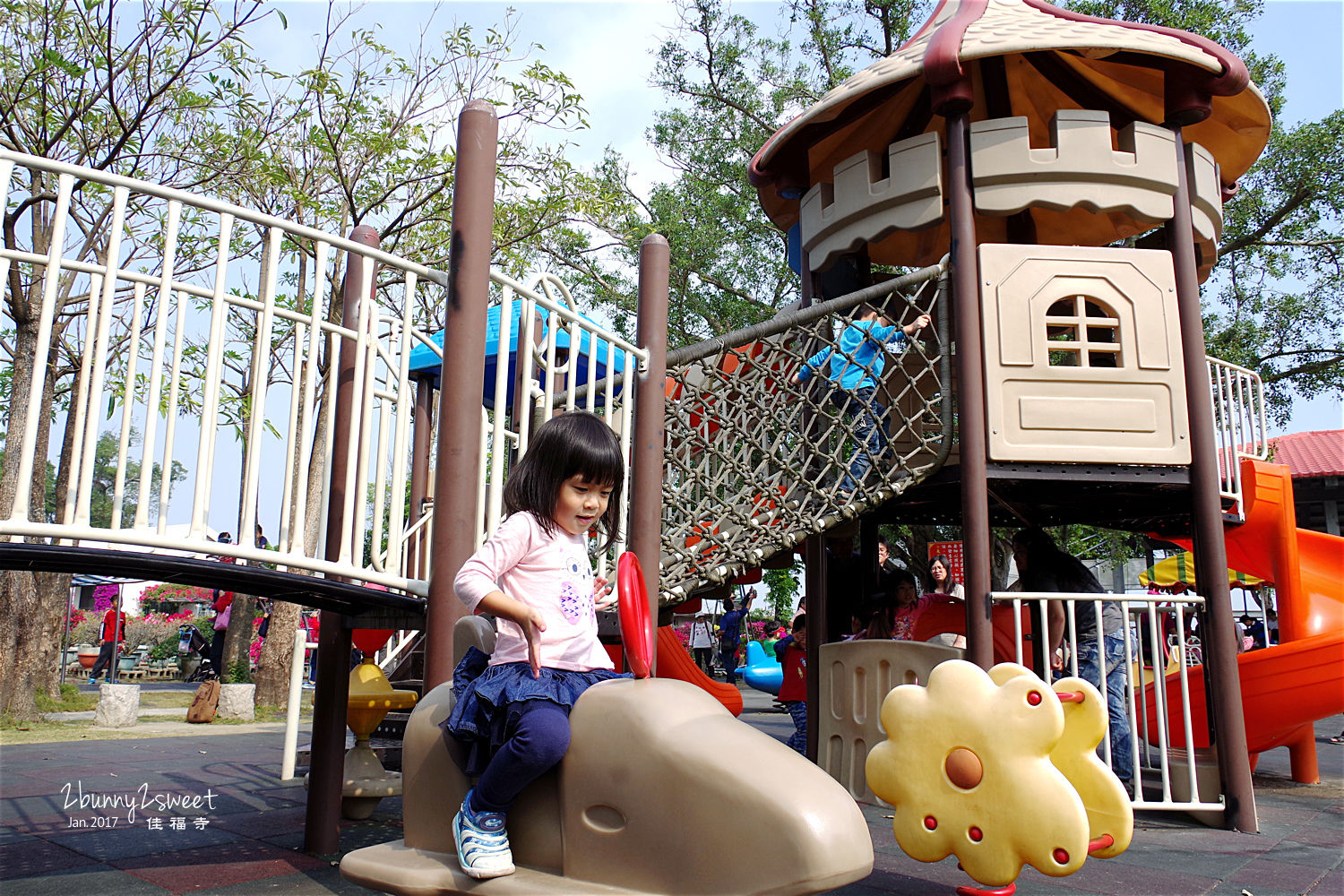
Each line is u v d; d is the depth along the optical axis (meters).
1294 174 12.33
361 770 4.30
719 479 4.49
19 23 9.03
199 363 10.59
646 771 1.77
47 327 2.33
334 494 3.76
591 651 2.08
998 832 2.38
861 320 4.74
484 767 1.97
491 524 3.13
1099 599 4.45
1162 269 4.73
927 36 5.30
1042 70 5.32
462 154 2.90
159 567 2.59
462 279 2.82
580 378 6.91
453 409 2.74
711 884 1.66
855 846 1.62
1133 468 4.62
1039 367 4.57
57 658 10.44
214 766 6.05
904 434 4.84
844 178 5.27
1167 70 4.84
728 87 15.58
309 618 12.00
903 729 2.57
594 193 12.21
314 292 2.89
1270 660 5.51
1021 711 2.41
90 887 3.04
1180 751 5.07
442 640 2.62
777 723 10.70
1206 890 3.25
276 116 10.82
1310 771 6.28
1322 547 6.32
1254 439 6.26
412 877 1.89
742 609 15.17
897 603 6.23
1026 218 6.54
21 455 2.24
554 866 1.89
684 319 15.20
